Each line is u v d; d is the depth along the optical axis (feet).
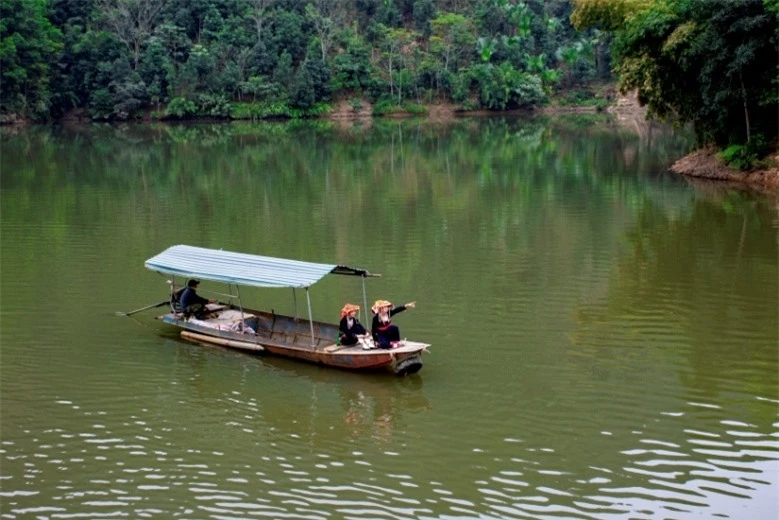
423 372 49.32
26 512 35.29
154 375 49.49
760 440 40.57
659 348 52.19
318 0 317.63
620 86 121.49
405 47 316.60
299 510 35.29
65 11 295.89
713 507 35.09
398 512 35.09
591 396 45.68
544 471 38.09
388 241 81.97
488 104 309.83
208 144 197.47
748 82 109.50
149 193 115.96
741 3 101.55
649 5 122.83
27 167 148.36
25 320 58.75
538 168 139.03
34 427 42.96
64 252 78.18
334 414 44.21
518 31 331.36
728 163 118.62
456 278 67.97
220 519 34.76
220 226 90.68
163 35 291.38
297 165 149.59
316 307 61.05
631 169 134.21
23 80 263.70
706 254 74.69
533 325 56.59
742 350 51.60
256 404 45.55
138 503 35.96
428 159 157.07
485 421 43.06
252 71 298.35
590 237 82.48
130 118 284.61
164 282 67.87
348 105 302.86
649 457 39.14
